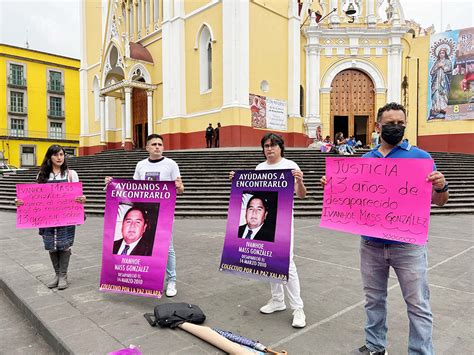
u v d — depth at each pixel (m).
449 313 3.58
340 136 18.84
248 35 18.25
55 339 3.10
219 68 18.94
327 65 22.70
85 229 8.23
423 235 2.41
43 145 43.16
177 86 20.64
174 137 20.78
